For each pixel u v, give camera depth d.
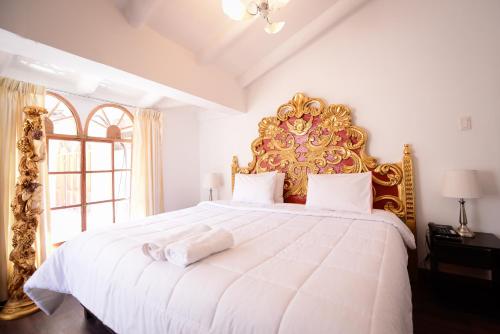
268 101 3.23
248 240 1.51
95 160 3.00
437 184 2.22
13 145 2.12
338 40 2.72
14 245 2.01
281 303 0.79
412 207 2.29
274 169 3.15
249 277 0.98
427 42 2.27
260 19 2.36
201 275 1.02
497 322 1.59
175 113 3.68
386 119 2.46
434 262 1.85
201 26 2.20
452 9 2.16
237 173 3.36
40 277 1.61
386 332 0.66
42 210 2.13
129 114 3.25
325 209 2.36
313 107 2.85
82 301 1.38
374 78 2.52
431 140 2.25
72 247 1.58
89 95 2.81
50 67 2.27
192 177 3.91
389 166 2.40
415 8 2.32
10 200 2.11
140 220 2.08
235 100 3.16
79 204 2.81
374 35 2.52
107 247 1.41
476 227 2.06
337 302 0.78
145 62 1.98
